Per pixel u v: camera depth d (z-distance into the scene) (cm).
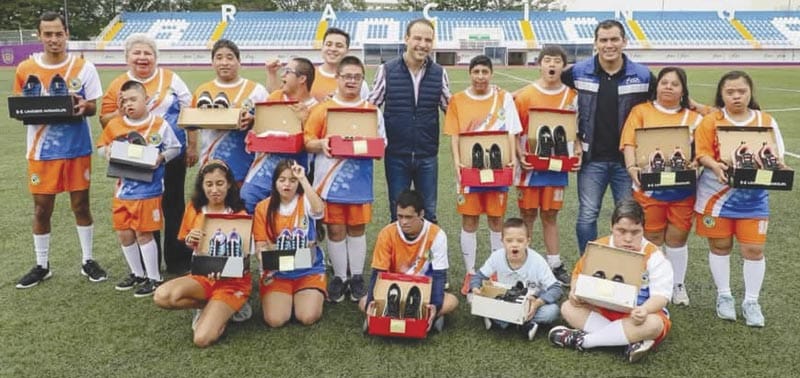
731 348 357
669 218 416
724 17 4203
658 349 356
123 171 420
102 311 412
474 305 368
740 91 379
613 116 435
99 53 3569
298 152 427
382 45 3625
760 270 387
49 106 430
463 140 442
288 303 395
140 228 433
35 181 448
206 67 3419
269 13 4225
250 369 334
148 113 448
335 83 488
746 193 380
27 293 443
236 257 364
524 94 463
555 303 383
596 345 349
